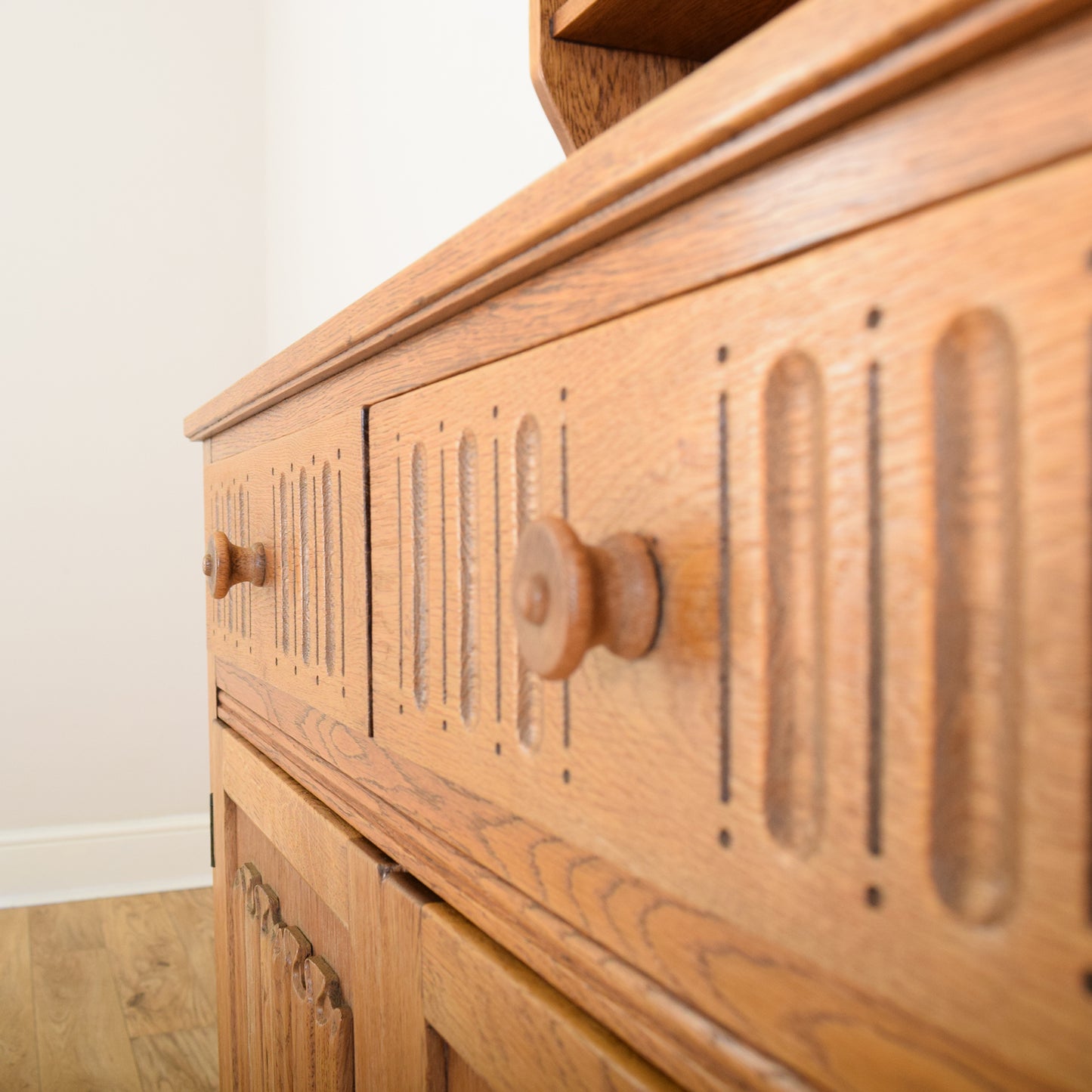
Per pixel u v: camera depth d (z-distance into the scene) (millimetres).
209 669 975
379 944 516
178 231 2328
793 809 263
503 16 1235
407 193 1578
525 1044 375
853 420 241
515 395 386
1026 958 204
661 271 302
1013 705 207
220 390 2361
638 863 321
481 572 416
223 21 2373
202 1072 1464
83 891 2193
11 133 2207
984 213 208
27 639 2197
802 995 259
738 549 275
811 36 226
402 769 502
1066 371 194
